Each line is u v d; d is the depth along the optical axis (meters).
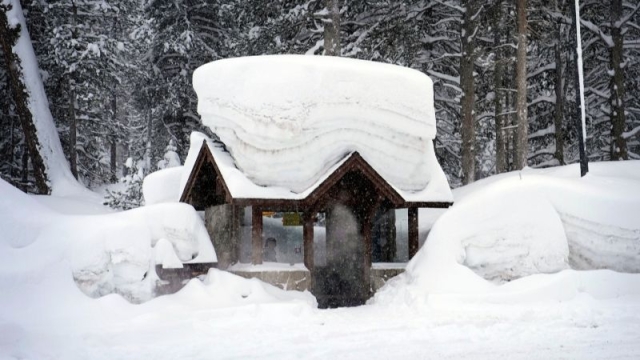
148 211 16.48
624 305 14.03
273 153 18.06
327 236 19.64
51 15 31.47
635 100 33.44
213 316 13.66
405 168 19.53
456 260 16.44
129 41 44.97
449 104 30.83
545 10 29.25
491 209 17.33
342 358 9.62
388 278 18.73
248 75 18.73
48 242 14.38
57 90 33.81
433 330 12.16
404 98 19.86
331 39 26.17
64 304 13.29
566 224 17.16
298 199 17.52
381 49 27.12
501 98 30.98
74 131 34.09
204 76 19.59
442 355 9.76
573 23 19.70
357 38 28.12
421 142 20.06
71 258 14.30
